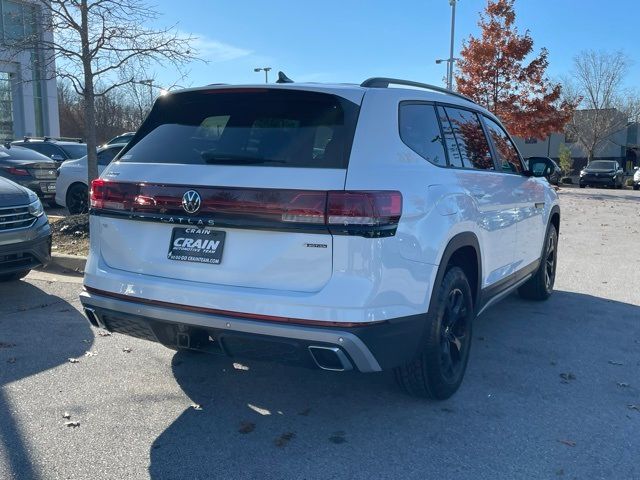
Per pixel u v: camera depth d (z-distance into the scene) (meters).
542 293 6.53
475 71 24.20
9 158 12.95
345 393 4.16
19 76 11.80
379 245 3.16
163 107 3.98
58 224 9.45
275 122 3.50
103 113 24.92
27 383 4.23
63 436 3.51
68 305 6.16
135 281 3.58
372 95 3.53
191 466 3.21
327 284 3.14
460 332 4.17
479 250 4.30
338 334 3.09
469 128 4.68
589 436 3.57
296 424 3.70
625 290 7.19
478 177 4.41
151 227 3.61
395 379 3.92
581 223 13.63
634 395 4.17
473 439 3.52
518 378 4.45
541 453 3.37
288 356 3.28
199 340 3.56
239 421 3.74
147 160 3.72
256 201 3.23
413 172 3.53
